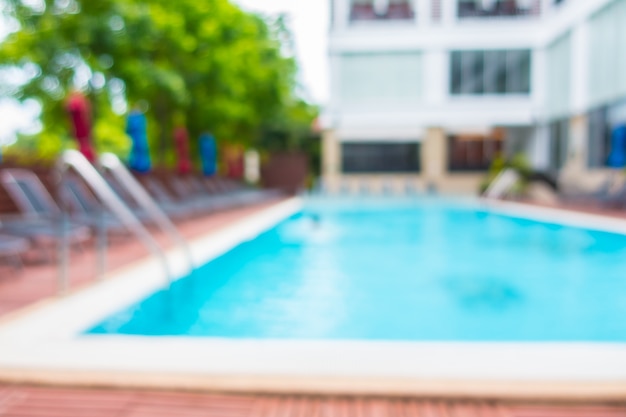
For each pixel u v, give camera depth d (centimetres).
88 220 762
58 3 1889
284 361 299
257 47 2292
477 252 923
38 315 413
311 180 2884
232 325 497
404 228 1284
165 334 473
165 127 2120
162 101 2066
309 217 1538
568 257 862
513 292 625
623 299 590
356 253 918
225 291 638
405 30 2586
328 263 822
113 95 2091
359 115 2633
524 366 289
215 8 2047
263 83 2380
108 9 1828
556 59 2348
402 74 2623
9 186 705
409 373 280
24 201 711
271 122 2895
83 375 283
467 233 1186
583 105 1994
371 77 2639
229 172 2572
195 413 255
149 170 1312
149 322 509
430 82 2600
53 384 285
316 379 275
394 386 269
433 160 2650
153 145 2502
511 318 514
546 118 2452
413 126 2645
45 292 493
